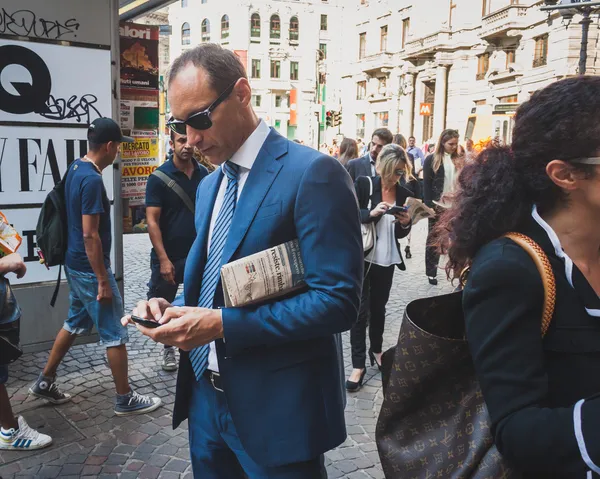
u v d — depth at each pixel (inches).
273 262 55.2
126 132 266.7
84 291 125.0
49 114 152.9
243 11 1978.3
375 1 1418.6
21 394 138.7
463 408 44.1
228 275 54.9
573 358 38.5
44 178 154.6
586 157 38.2
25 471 106.8
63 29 151.9
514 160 42.2
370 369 160.9
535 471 38.6
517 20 919.7
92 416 129.0
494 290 38.9
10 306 102.3
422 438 45.5
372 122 1483.8
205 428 66.2
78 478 105.3
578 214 40.8
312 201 55.0
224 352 58.3
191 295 65.5
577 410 35.4
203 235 66.0
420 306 47.8
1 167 147.9
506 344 38.2
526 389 37.4
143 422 127.1
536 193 42.1
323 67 2082.9
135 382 149.0
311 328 54.3
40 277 157.6
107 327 126.3
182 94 55.9
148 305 58.3
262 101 2046.0
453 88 1131.3
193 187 151.2
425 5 1208.8
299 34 2041.1
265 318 54.4
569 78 40.5
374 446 119.6
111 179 163.0
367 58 1430.9
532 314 38.5
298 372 58.0
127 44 259.6
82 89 157.2
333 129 1900.8
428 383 45.0
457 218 44.4
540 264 38.8
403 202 150.0
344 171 58.0
